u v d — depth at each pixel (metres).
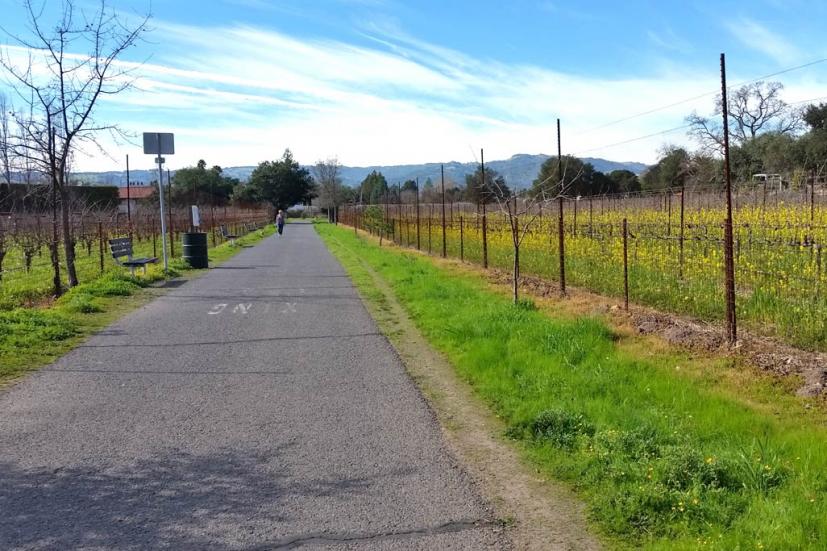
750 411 5.07
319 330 9.17
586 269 12.53
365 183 80.94
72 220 17.28
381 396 5.97
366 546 3.30
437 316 9.64
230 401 5.80
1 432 5.00
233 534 3.42
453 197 48.00
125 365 7.09
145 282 14.21
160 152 16.48
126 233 28.91
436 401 5.82
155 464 4.38
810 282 8.42
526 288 12.13
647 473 3.91
